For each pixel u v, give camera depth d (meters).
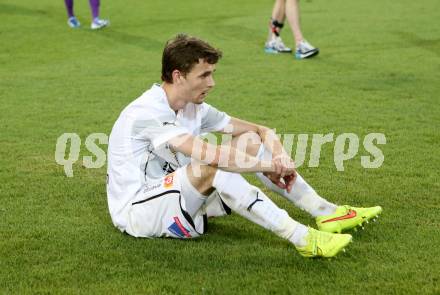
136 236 8.77
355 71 19.70
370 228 9.27
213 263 8.17
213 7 32.75
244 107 15.98
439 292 7.45
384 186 10.95
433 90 17.44
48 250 8.62
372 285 7.61
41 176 11.54
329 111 15.57
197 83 8.40
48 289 7.59
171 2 34.38
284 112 15.52
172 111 8.63
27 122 14.88
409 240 8.84
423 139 13.46
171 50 8.34
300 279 7.76
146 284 7.66
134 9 32.19
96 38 25.12
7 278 7.88
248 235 9.08
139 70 20.11
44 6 32.31
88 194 10.72
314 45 23.64
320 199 9.11
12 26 27.34
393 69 19.91
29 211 9.97
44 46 23.78
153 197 8.43
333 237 8.20
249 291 7.49
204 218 8.81
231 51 22.81
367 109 15.71
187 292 7.49
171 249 8.52
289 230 8.16
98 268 8.09
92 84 18.47
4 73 19.86
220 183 8.08
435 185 10.95
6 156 12.59
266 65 20.64
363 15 29.62
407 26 26.91
